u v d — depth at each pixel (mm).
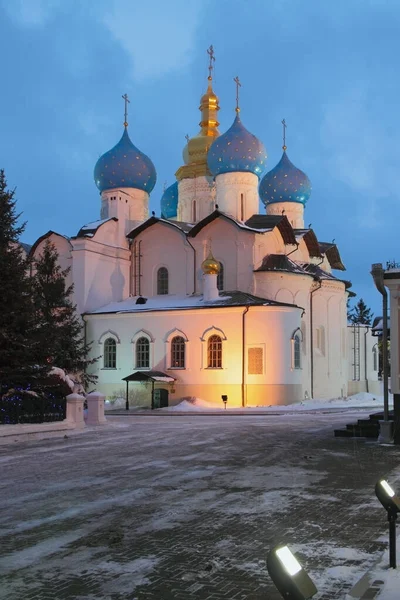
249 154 49500
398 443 18969
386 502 6996
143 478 13336
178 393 43094
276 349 40844
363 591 6188
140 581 6836
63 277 41125
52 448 19266
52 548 8141
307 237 51844
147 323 44844
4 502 11078
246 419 31000
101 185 51969
